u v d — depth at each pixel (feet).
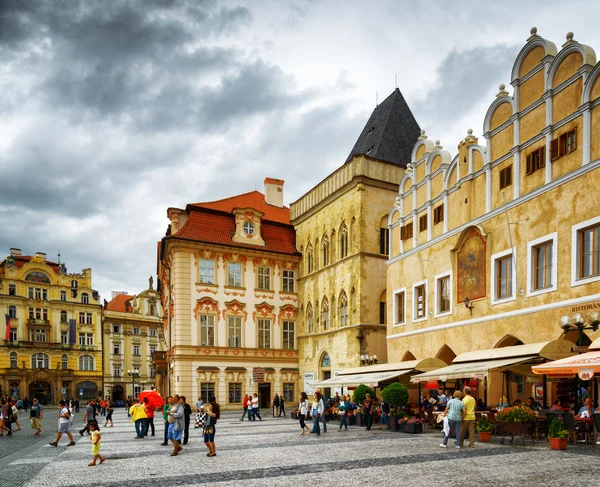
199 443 71.20
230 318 155.84
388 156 148.05
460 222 92.43
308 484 39.14
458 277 91.45
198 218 159.63
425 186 104.83
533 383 83.92
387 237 136.05
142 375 343.26
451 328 92.27
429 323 99.14
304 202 166.20
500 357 69.92
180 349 147.54
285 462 50.47
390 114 155.22
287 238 172.04
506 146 82.74
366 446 61.26
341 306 139.85
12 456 64.13
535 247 75.66
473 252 87.81
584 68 68.80
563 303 69.00
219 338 153.48
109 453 63.52
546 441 59.57
